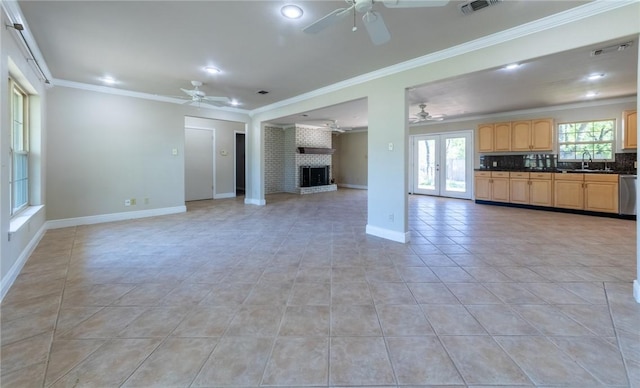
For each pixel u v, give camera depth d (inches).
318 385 56.7
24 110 156.1
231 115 271.9
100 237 164.9
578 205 230.5
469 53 125.4
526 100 230.7
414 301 90.2
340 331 74.6
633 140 217.2
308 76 169.5
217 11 100.0
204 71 161.9
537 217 221.3
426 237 165.6
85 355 65.2
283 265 121.6
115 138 207.6
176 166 240.2
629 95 217.0
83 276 109.4
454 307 86.3
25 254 124.5
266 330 75.1
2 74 93.1
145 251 140.0
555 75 168.2
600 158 237.0
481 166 304.3
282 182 402.9
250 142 288.8
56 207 185.8
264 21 106.8
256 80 177.2
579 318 79.4
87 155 196.4
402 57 140.6
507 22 107.0
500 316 81.0
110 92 203.2
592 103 236.7
